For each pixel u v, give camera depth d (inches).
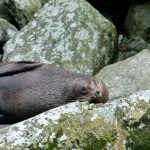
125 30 1373.0
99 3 1403.8
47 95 761.6
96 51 1081.4
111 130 508.1
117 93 884.0
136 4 1386.6
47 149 497.0
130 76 912.3
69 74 778.2
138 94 539.5
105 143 500.1
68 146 498.6
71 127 510.3
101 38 1102.4
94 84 752.3
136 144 499.2
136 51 1224.8
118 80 913.5
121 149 497.0
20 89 772.0
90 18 1122.0
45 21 1131.9
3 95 773.3
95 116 518.0
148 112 518.3
